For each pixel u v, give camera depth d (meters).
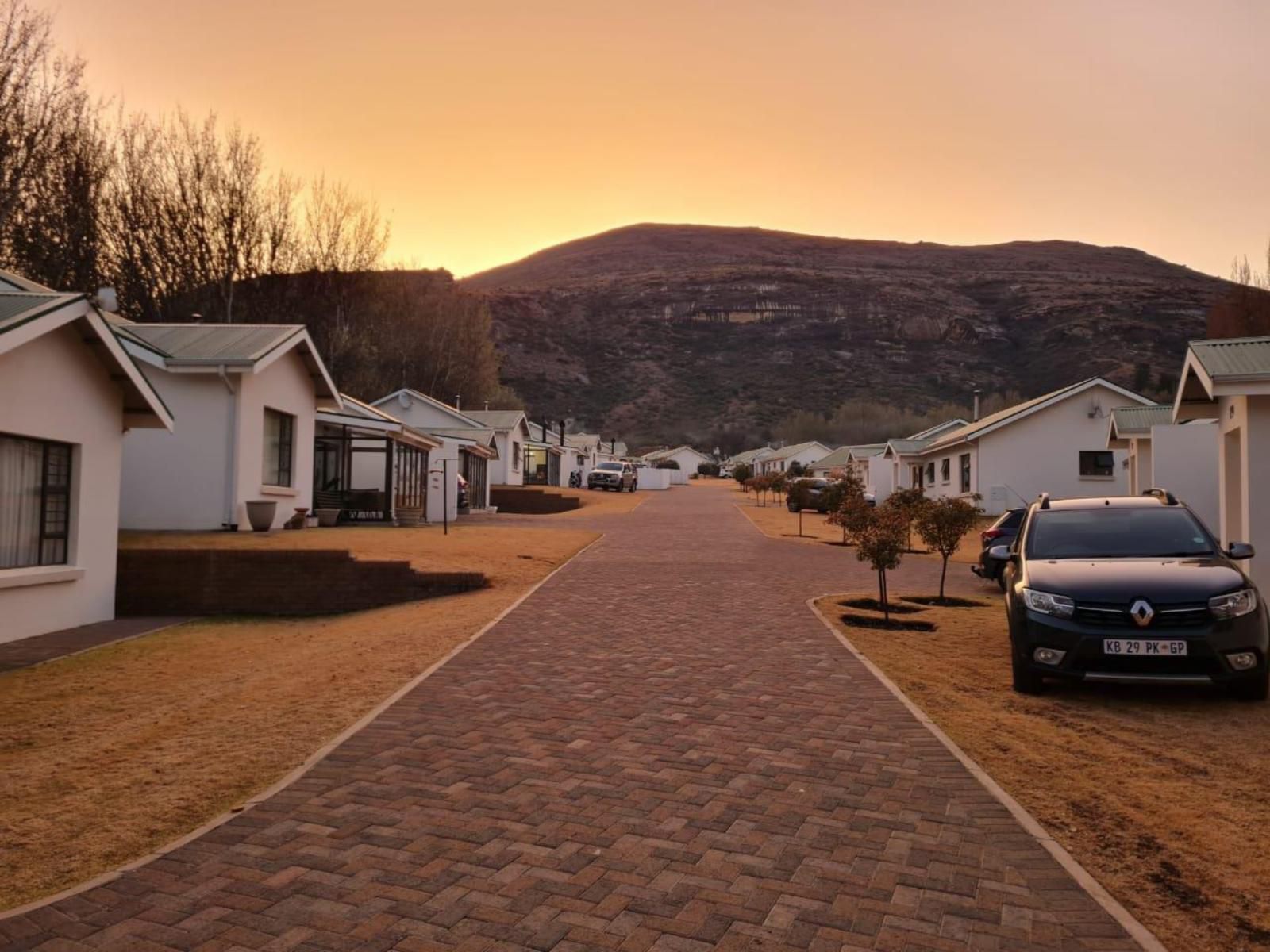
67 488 10.95
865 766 5.25
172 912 3.51
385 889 3.69
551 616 10.73
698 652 8.56
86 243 33.09
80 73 32.03
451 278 61.97
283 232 41.91
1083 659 6.73
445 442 30.25
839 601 12.47
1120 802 4.77
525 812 4.50
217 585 12.90
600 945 3.24
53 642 10.16
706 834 4.24
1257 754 5.61
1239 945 3.29
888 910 3.51
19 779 5.32
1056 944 3.25
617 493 52.34
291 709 6.70
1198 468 18.02
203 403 17.06
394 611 12.24
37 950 3.24
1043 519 8.50
